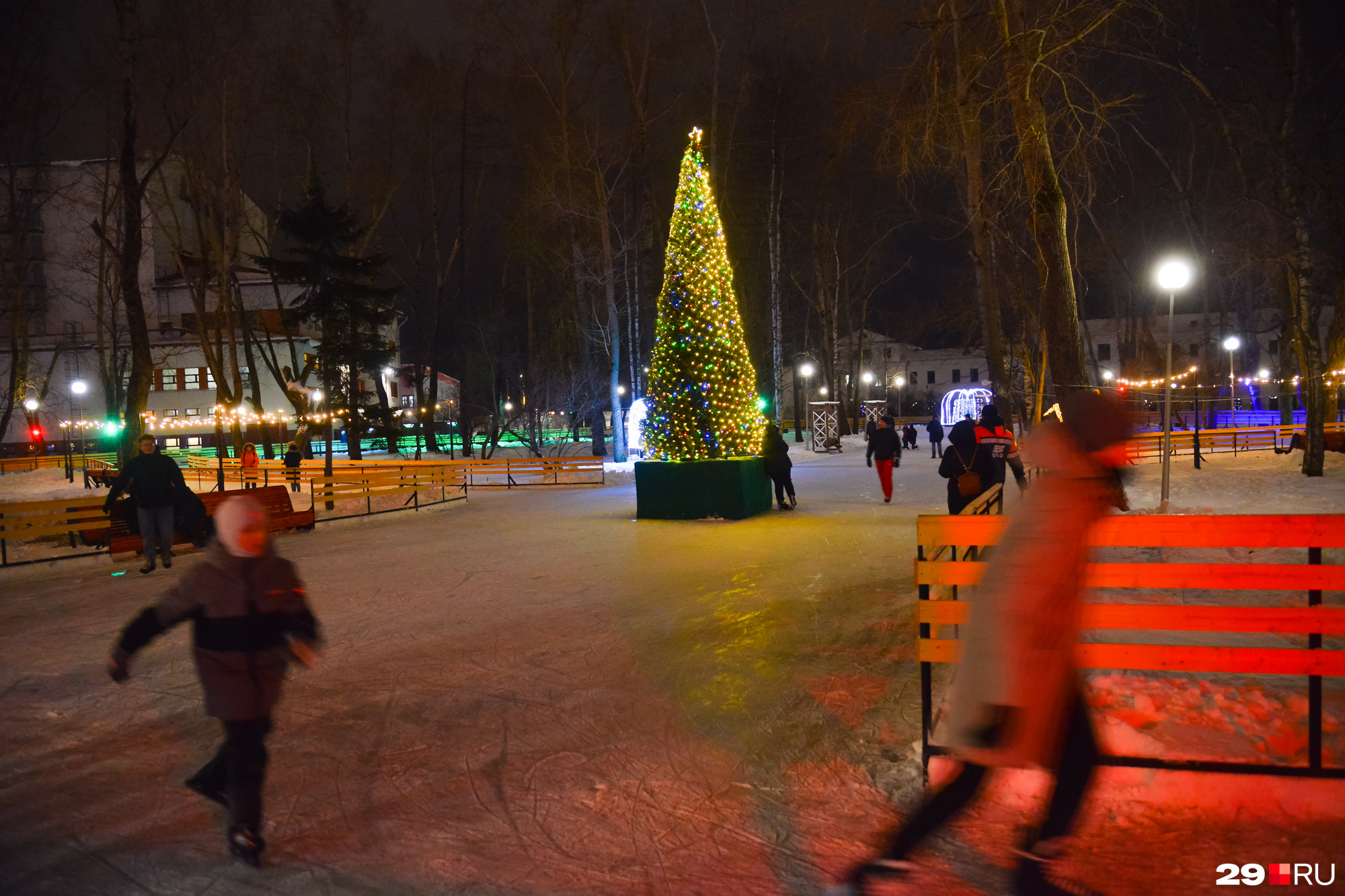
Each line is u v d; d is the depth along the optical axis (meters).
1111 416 2.78
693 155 15.06
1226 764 3.51
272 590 3.54
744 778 4.11
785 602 7.78
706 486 14.25
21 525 11.22
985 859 3.23
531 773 4.28
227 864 3.47
